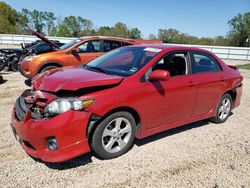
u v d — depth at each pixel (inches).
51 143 124.3
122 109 142.2
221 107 209.0
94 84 131.7
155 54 162.7
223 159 152.9
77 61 317.1
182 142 172.1
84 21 2736.2
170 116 167.0
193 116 185.0
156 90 152.6
